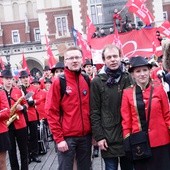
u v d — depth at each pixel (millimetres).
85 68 10758
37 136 10172
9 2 53156
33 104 9898
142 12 13828
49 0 47500
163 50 5141
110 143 5633
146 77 5320
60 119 5770
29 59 48031
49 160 10219
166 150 5262
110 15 43844
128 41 13359
